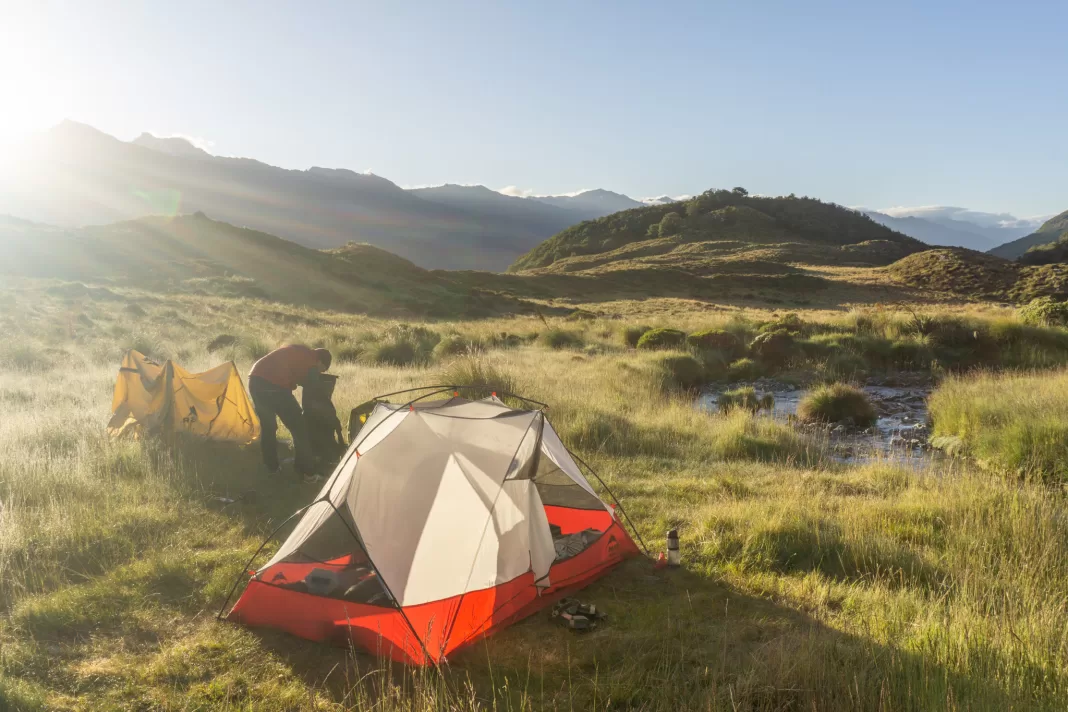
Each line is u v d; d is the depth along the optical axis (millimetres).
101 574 5023
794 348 17781
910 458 9109
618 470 8117
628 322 28719
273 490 7020
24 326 22141
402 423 4961
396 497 4574
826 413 11797
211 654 4031
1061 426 8164
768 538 5613
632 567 5340
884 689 3352
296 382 7555
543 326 28438
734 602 4711
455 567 4375
